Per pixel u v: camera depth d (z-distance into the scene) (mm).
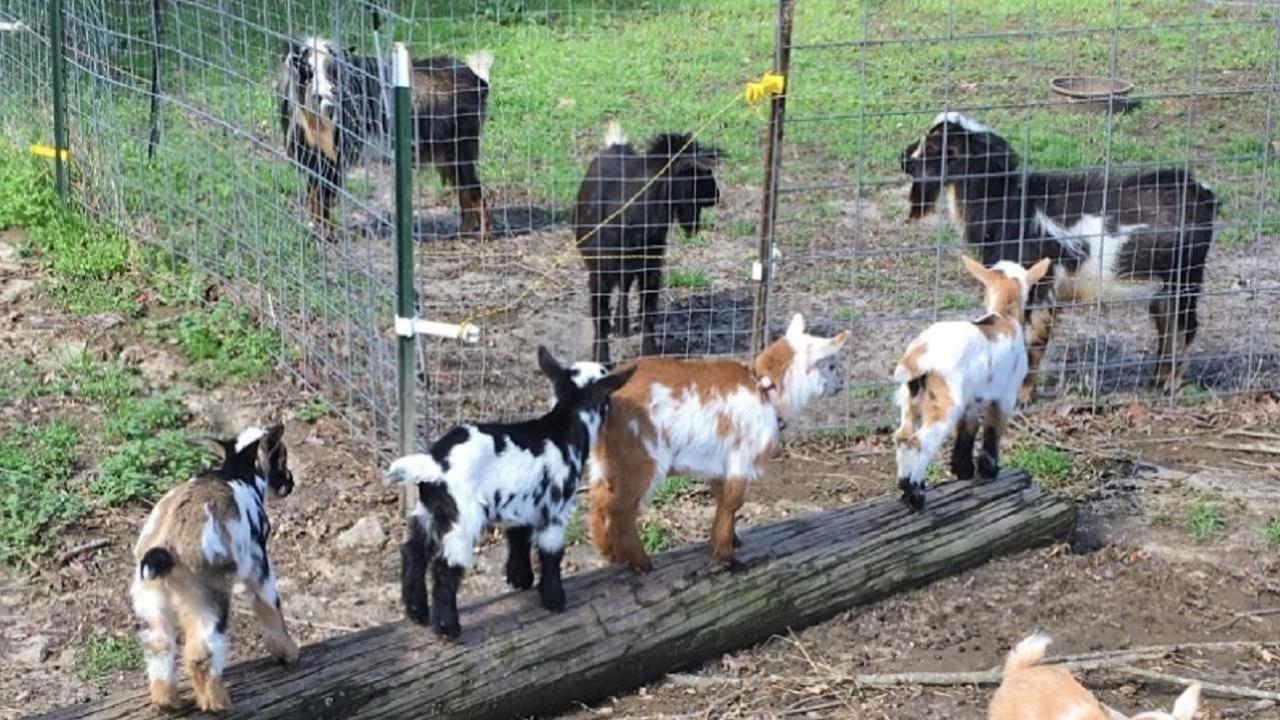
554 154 6191
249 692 3020
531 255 5488
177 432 4219
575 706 3322
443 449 3104
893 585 3652
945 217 5176
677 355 4820
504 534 3580
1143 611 3684
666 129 6418
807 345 3463
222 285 4984
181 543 2920
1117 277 4613
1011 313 3803
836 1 8492
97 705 2971
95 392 4426
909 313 4914
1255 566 3854
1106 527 4004
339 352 4438
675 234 5617
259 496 3086
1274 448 4391
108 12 5719
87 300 4941
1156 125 6844
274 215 4766
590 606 3316
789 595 3512
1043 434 4441
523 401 4410
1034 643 3033
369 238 4145
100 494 3969
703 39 7660
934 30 8109
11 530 3809
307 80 4707
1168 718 2746
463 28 7629
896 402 3830
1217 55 7797
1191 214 4594
